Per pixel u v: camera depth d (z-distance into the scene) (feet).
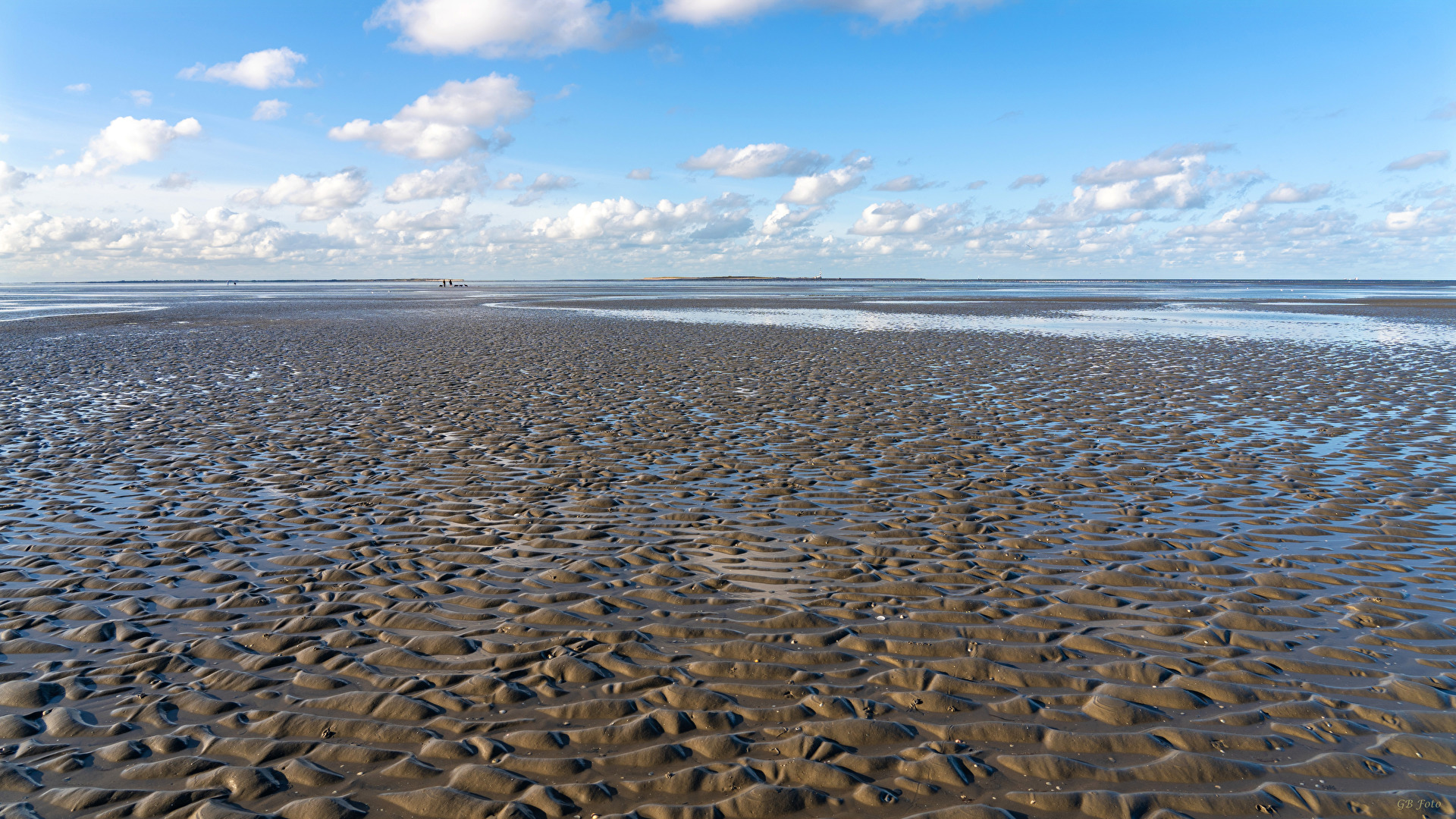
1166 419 54.80
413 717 18.13
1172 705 18.66
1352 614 23.63
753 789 15.65
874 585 26.13
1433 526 31.73
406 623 23.16
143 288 580.30
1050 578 26.73
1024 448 46.32
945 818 14.87
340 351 100.27
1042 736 17.47
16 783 15.58
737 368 83.51
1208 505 34.96
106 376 75.87
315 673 20.13
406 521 32.94
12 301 271.28
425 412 57.88
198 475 39.96
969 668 20.44
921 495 36.81
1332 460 42.68
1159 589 25.67
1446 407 57.98
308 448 46.16
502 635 22.39
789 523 32.83
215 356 93.71
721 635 22.41
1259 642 21.91
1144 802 15.34
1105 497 36.27
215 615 23.61
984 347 105.91
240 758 16.56
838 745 17.12
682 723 17.93
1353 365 84.58
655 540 30.71
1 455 43.91
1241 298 297.74
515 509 34.71
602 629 22.77
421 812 15.01
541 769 16.26
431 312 199.00
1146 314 188.44
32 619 23.20
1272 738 17.34
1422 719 17.90
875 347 106.22
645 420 54.90
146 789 15.52
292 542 30.19
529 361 89.66
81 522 32.40
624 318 173.17
